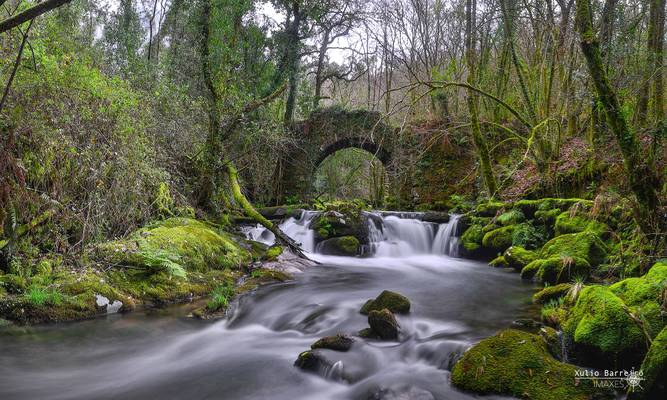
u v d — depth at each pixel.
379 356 4.53
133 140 7.86
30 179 6.26
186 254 7.61
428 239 11.90
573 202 8.95
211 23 10.14
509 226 9.77
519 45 15.18
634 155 5.31
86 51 7.96
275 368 4.60
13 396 3.98
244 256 8.94
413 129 16.34
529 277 7.51
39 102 6.13
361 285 7.70
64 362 4.72
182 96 10.01
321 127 16.98
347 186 26.17
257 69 14.29
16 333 5.19
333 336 4.86
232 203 12.64
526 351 3.86
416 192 15.86
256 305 6.55
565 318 4.77
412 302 6.41
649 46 8.37
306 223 12.25
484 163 12.09
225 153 11.48
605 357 3.80
